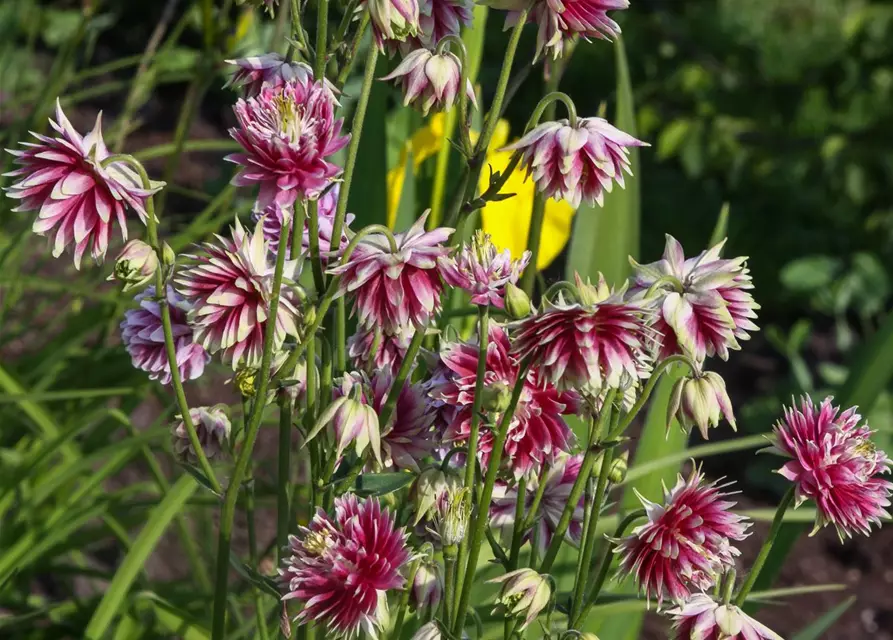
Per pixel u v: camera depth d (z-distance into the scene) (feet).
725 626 2.46
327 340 2.59
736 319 2.47
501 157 3.64
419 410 2.56
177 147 4.51
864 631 5.39
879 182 7.69
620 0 2.51
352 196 3.54
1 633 3.63
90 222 2.44
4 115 6.44
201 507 4.08
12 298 4.23
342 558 2.40
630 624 3.36
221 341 2.44
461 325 3.47
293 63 2.55
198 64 4.46
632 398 2.56
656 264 2.50
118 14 9.82
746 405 6.86
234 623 3.47
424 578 2.54
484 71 8.39
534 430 2.48
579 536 2.70
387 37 2.44
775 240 8.01
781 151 7.95
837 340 7.76
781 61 7.77
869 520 2.49
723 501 2.45
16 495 3.59
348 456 2.63
